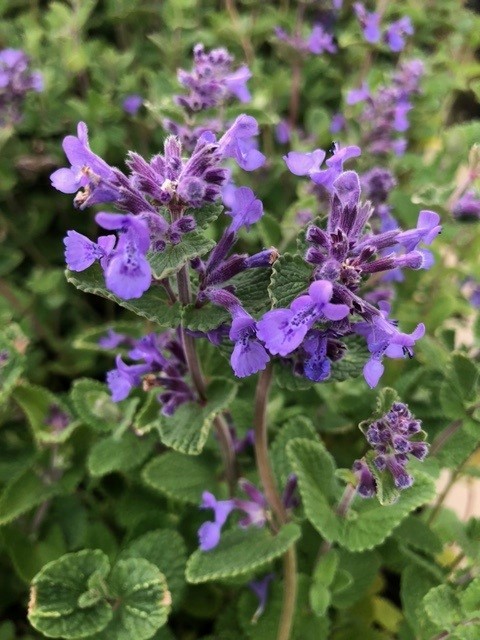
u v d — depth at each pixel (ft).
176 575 0.53
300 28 0.96
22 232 0.88
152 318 0.38
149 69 0.95
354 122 0.85
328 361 0.37
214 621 0.61
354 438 0.66
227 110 0.71
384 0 0.92
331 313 0.31
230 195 0.44
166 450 0.63
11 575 0.62
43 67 0.91
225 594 0.60
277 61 1.07
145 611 0.47
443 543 0.60
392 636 0.61
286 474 0.53
